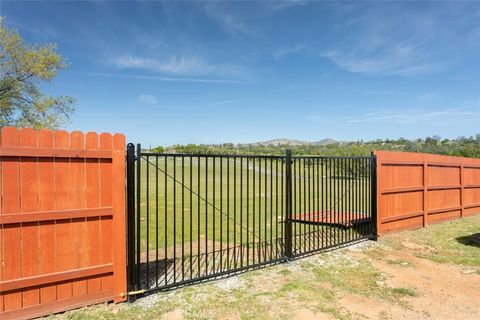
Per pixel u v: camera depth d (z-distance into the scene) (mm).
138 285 4125
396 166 7883
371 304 4125
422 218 8602
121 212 3951
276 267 5430
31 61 18359
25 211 3381
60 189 3580
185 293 4301
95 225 3801
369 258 6020
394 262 5789
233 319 3666
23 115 18906
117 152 3928
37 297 3455
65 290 3623
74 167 3668
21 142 3367
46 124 18656
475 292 4531
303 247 6535
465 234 7875
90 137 3764
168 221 9164
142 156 4383
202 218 9672
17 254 3344
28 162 3410
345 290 4543
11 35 17891
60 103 19625
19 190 3357
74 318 3520
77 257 3682
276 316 3744
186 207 11523
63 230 3600
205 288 4484
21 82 18500
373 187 7328
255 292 4391
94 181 3791
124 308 3832
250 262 5625
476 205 10672
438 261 5871
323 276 5059
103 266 3828
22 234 3369
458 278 5055
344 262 5762
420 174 8578
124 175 3980
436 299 4301
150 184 18500
